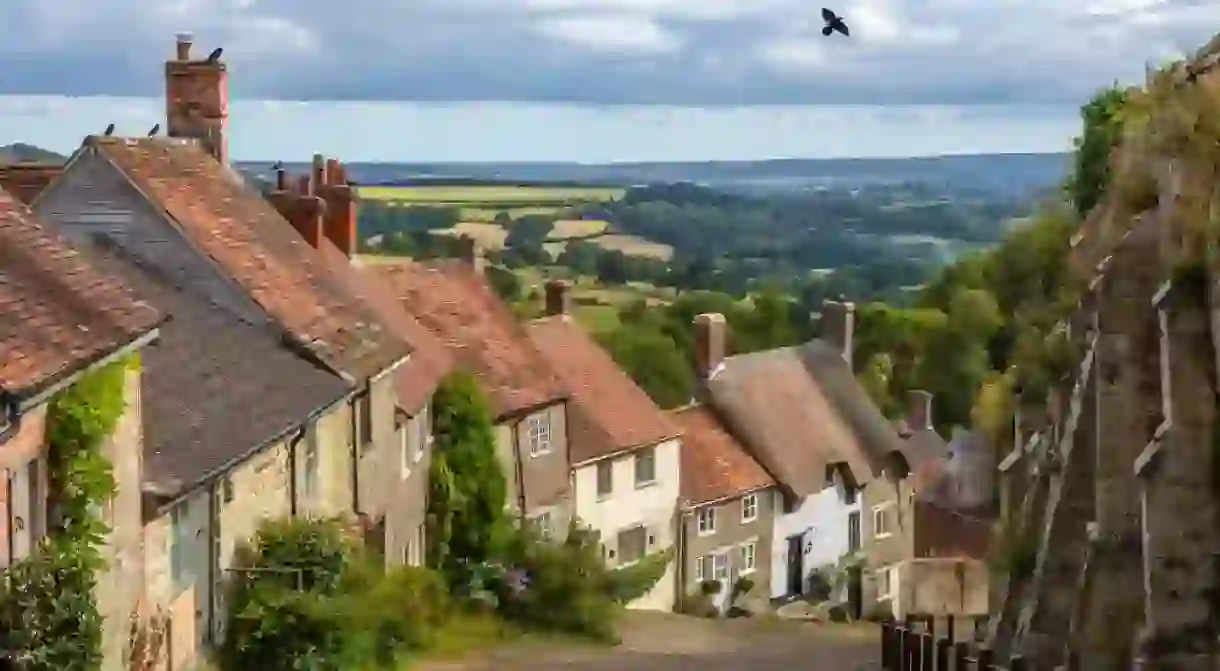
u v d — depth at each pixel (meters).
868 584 43.16
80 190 24.83
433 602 29.80
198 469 18.08
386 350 26.80
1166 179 19.42
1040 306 36.91
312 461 24.05
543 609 32.84
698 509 47.69
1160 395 20.11
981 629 27.69
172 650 18.22
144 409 19.17
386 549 28.36
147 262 24.33
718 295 100.75
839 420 56.12
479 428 33.41
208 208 25.95
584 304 101.62
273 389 21.50
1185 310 17.61
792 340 96.38
